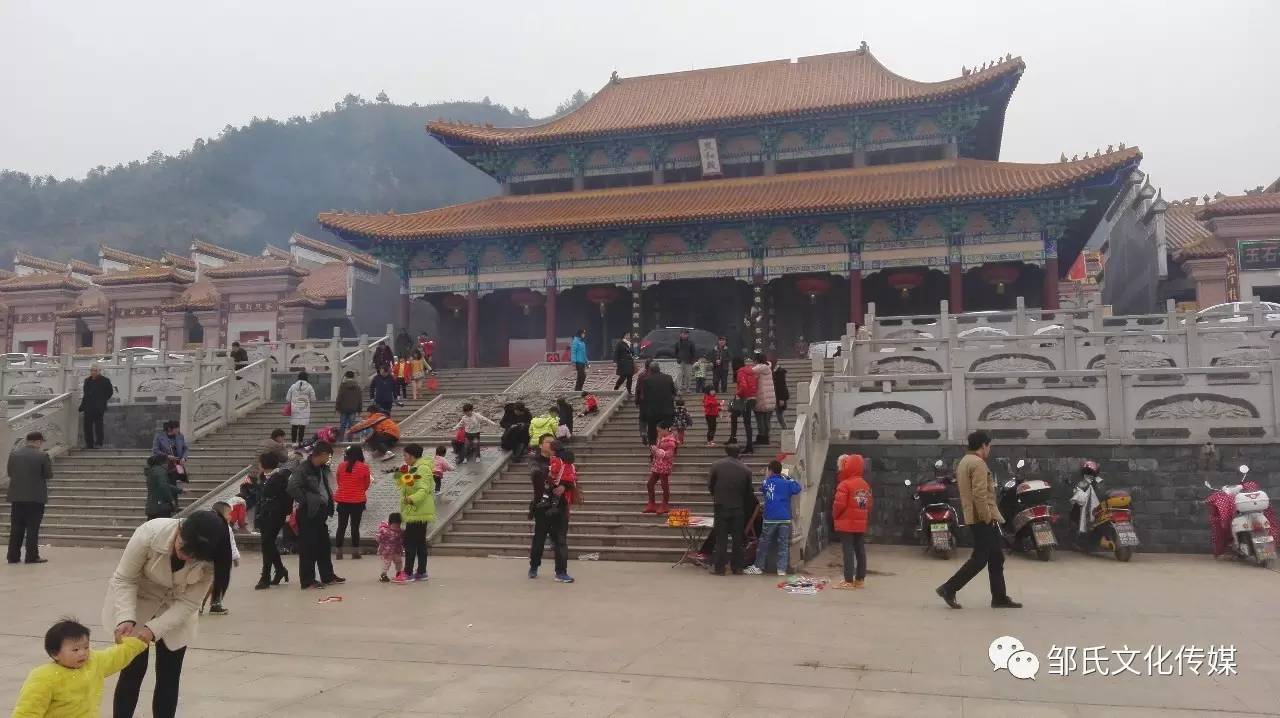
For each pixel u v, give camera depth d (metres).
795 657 8.87
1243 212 41.12
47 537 20.80
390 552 14.28
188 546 6.21
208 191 175.12
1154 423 17.89
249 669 8.63
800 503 16.06
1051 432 18.38
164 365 30.05
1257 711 7.04
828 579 14.26
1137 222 47.81
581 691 7.72
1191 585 13.52
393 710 7.25
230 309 56.16
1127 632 9.97
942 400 19.02
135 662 6.49
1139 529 17.64
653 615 11.19
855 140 44.94
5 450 24.58
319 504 13.93
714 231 43.88
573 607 11.82
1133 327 26.31
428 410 28.16
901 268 41.75
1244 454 17.42
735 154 46.91
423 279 47.84
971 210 40.56
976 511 11.52
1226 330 21.53
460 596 12.83
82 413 28.61
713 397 21.16
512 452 21.45
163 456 17.23
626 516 17.91
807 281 42.84
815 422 18.33
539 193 50.16
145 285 57.38
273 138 186.25
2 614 11.88
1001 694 7.54
